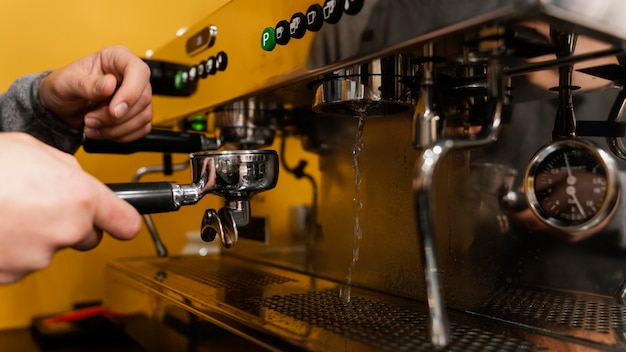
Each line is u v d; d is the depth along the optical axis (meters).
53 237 0.29
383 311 0.51
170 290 0.63
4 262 0.28
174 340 0.58
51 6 0.93
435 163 0.33
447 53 0.36
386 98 0.44
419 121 0.36
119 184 0.39
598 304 0.46
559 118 0.43
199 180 0.42
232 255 0.94
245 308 0.52
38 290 0.92
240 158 0.43
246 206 0.45
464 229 0.55
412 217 0.58
